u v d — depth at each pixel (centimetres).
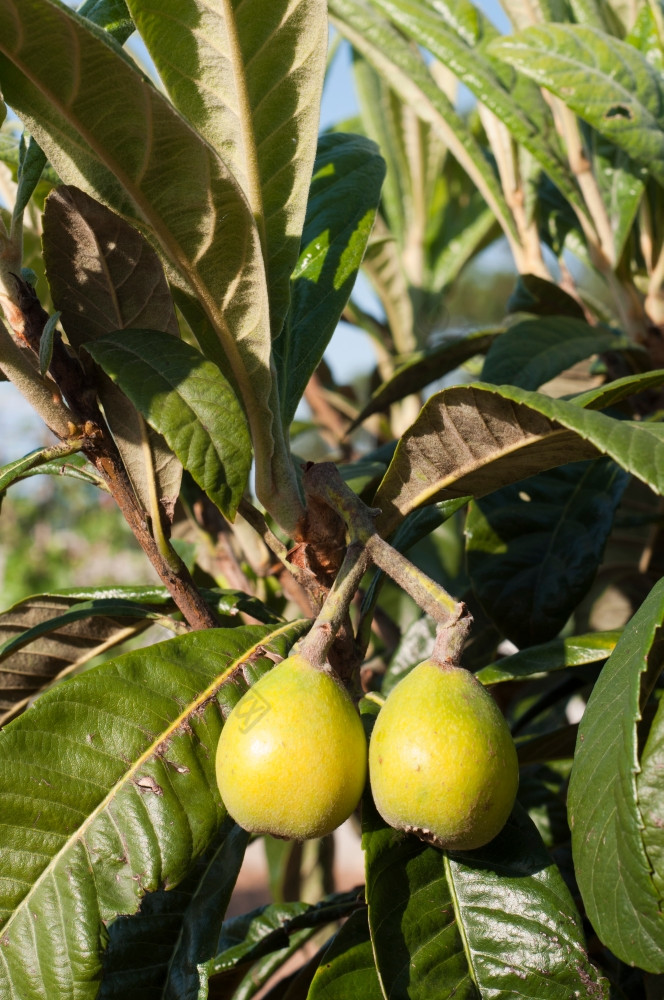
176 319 43
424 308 96
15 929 36
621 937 35
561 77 54
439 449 40
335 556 42
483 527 53
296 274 48
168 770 38
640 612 38
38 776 37
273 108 40
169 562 43
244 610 48
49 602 50
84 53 35
